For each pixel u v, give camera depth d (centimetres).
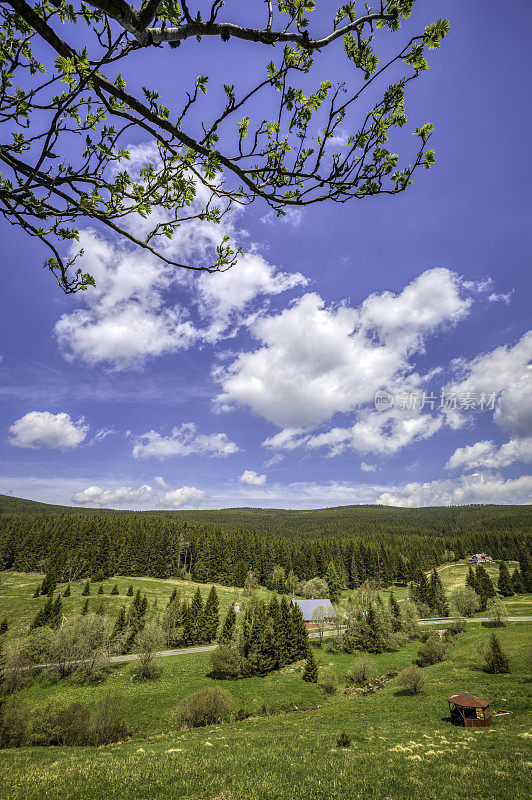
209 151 287
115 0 191
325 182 322
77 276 346
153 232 333
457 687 4112
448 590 12412
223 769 1709
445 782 1471
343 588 14612
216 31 239
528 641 5512
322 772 1648
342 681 5084
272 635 5891
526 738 2344
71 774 1625
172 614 7294
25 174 281
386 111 315
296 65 285
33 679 5081
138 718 3966
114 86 250
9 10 241
